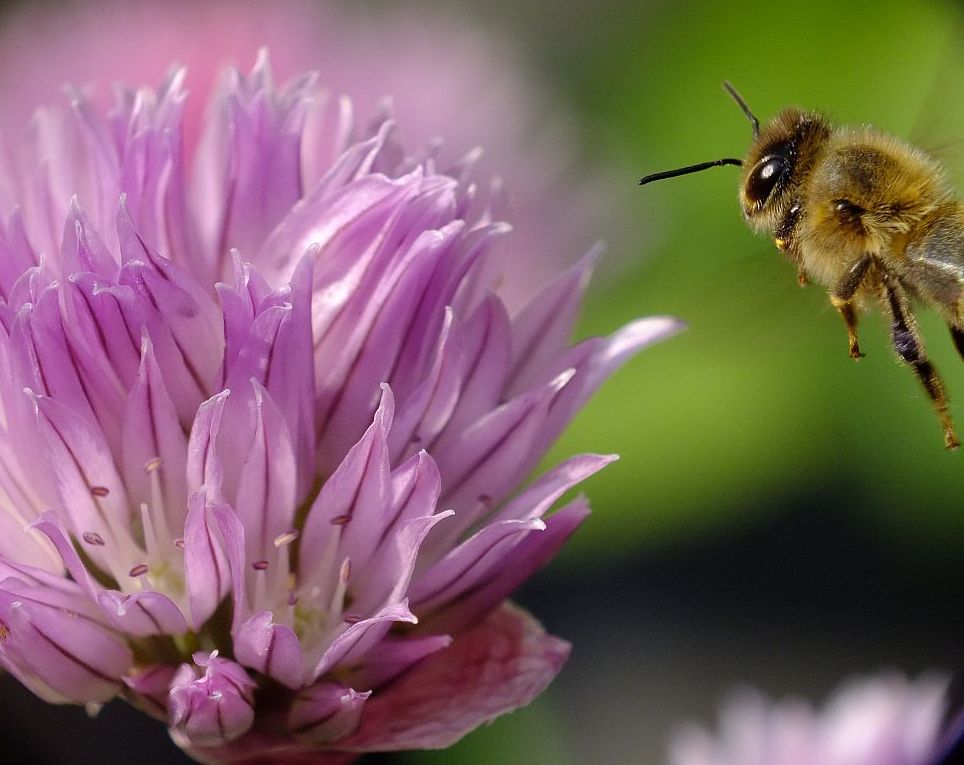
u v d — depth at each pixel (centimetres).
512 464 12
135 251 12
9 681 13
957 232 13
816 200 13
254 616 12
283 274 12
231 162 12
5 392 12
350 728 12
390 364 12
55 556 12
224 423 12
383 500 12
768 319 13
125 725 14
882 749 14
